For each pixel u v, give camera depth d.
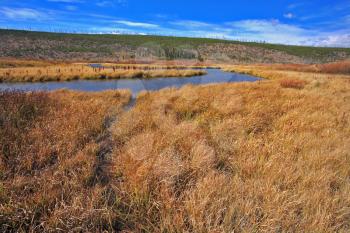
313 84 13.24
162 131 4.43
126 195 2.56
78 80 18.03
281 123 5.26
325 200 2.42
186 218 2.19
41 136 3.88
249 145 3.90
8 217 2.11
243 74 25.12
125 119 5.11
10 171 2.89
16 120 4.63
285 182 2.78
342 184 2.86
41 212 2.24
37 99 6.31
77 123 4.62
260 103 7.29
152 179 2.77
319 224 2.07
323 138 4.30
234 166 3.29
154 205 2.34
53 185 2.59
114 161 3.34
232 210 2.19
